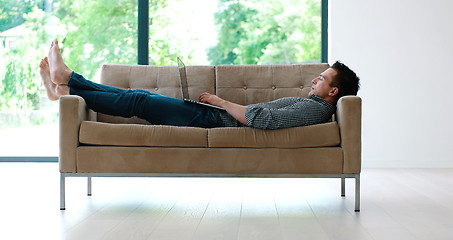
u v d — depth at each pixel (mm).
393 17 4355
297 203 2809
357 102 2525
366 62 4379
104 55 4516
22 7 4555
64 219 2371
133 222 2320
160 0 4504
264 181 3635
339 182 3586
